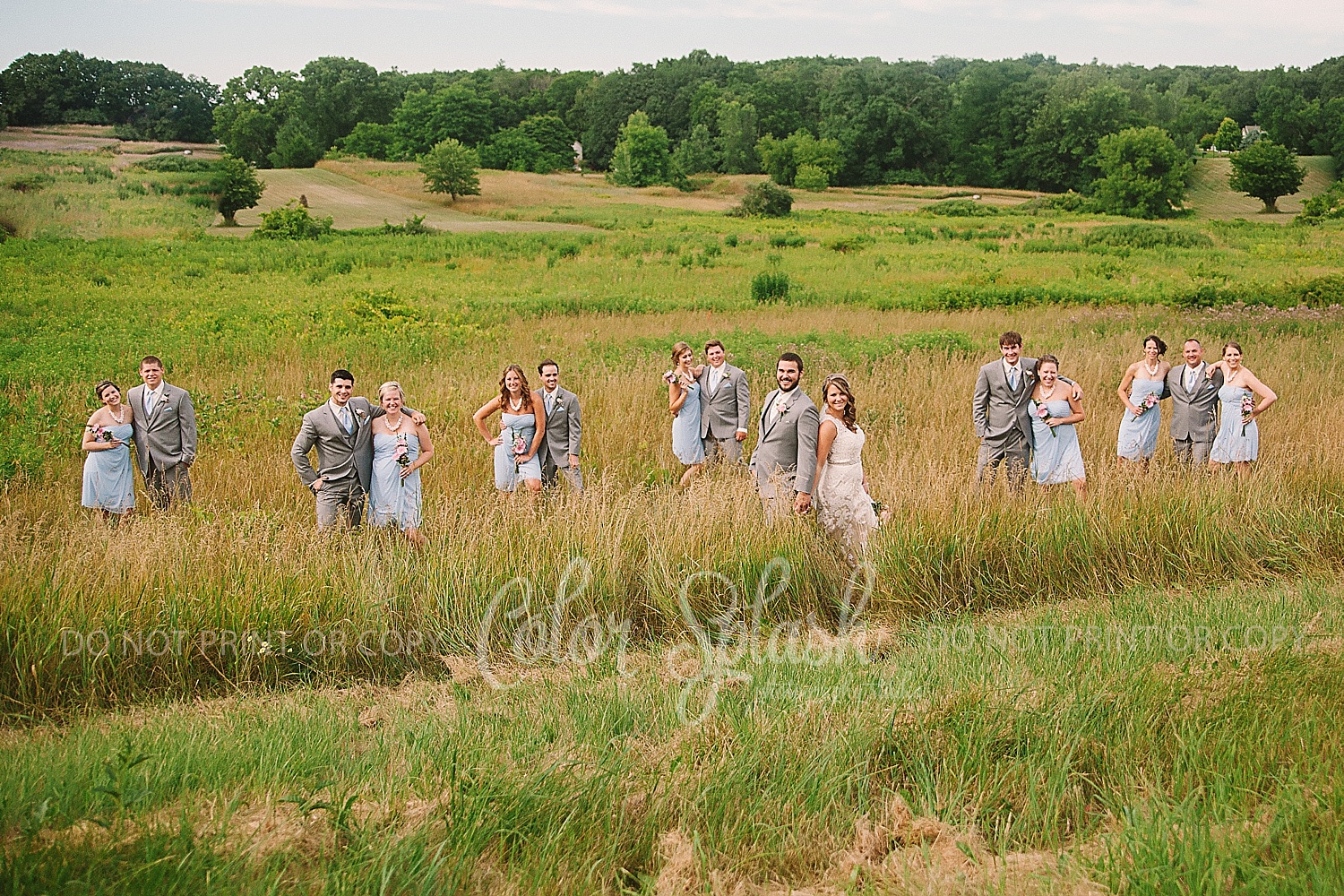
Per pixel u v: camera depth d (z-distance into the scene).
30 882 3.35
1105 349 17.50
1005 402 9.22
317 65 163.62
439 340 19.11
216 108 157.50
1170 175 97.88
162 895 3.35
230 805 3.97
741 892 3.64
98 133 161.62
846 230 70.75
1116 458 10.34
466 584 6.91
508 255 48.41
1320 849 3.63
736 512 7.85
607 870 3.81
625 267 43.50
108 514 9.16
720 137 141.75
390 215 82.94
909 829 3.99
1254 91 159.12
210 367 16.45
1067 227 75.44
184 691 6.12
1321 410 11.48
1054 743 4.47
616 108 155.75
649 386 13.90
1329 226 75.12
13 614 5.99
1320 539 8.01
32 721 5.67
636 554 7.50
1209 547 7.85
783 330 22.33
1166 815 3.79
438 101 144.62
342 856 3.70
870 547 7.55
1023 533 7.80
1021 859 3.78
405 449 8.08
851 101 135.50
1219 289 26.80
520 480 9.27
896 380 14.30
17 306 25.20
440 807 4.04
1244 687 4.89
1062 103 124.56
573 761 4.42
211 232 67.19
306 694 6.00
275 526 7.55
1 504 9.26
